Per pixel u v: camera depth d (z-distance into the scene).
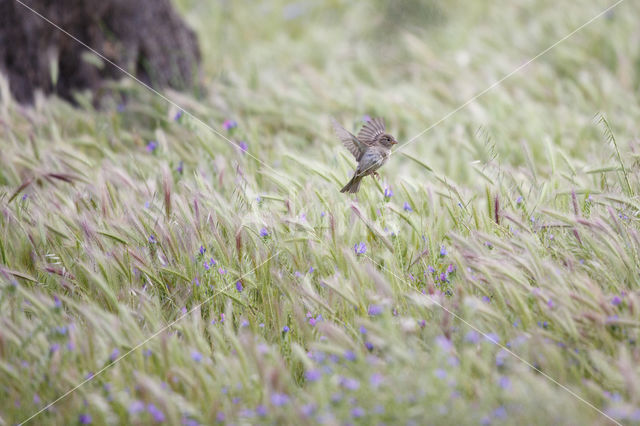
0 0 14.97
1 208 9.07
